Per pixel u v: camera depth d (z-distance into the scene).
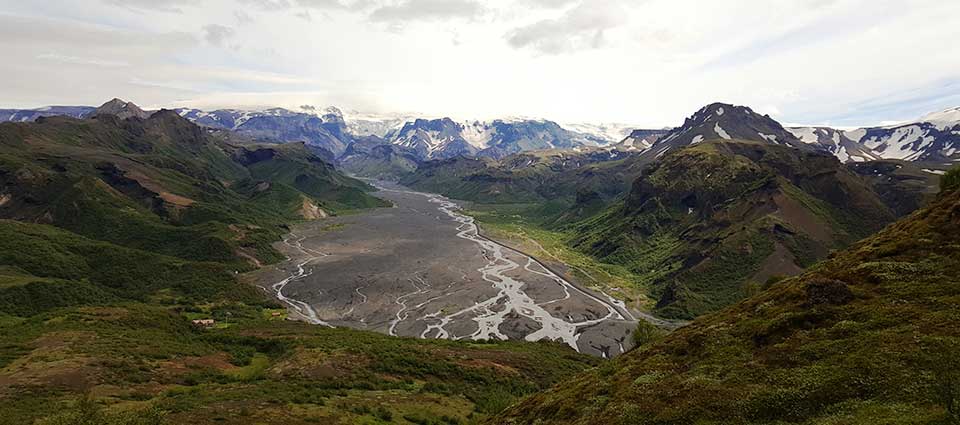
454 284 181.00
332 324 141.25
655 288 181.38
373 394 73.00
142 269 171.62
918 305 36.62
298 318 145.75
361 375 82.69
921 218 50.72
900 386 28.30
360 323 142.25
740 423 30.44
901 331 33.69
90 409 42.84
